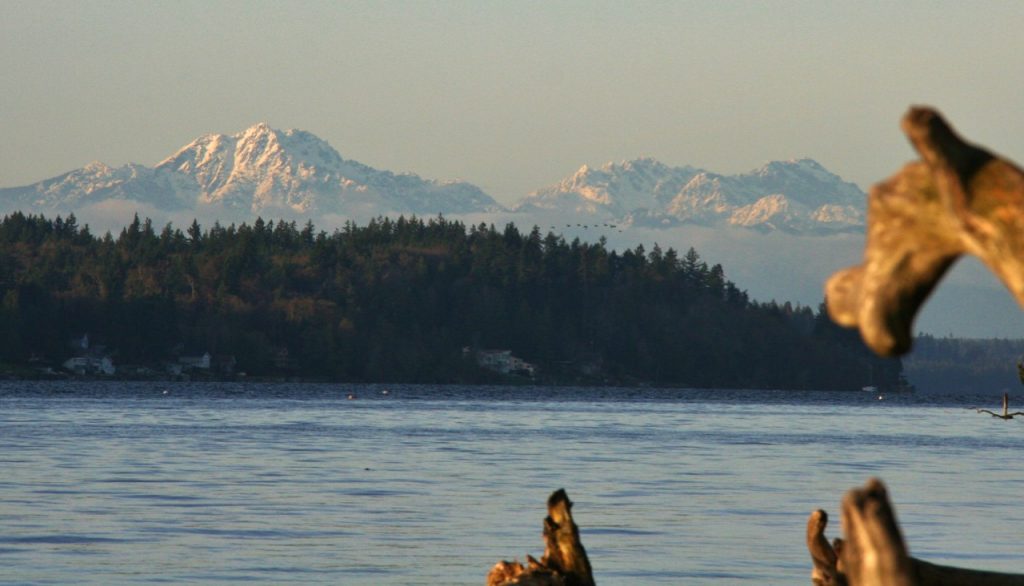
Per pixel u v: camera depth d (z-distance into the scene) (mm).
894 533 9180
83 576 56562
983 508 88688
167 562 60812
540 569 23281
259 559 61969
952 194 8016
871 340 8609
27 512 80812
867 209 8820
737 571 59094
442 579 56938
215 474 112812
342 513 82375
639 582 55875
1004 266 7949
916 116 8078
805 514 83750
